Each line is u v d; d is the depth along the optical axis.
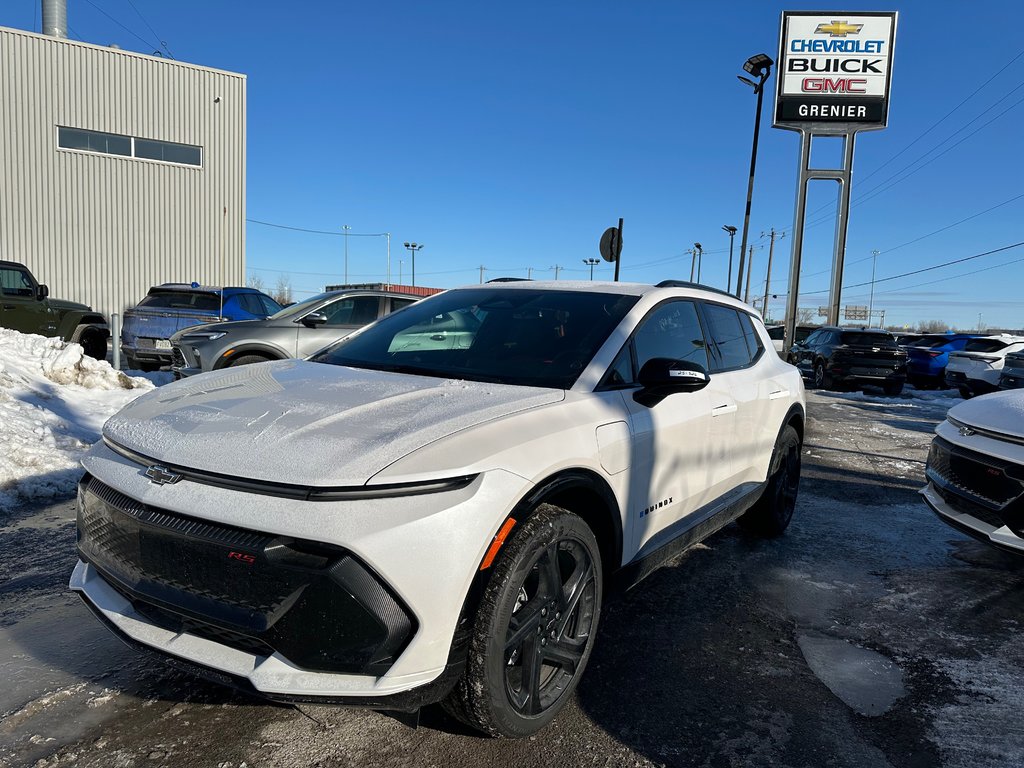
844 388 17.19
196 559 2.02
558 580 2.41
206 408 2.45
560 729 2.51
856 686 2.91
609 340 3.04
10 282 11.32
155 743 2.31
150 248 22.47
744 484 4.14
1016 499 3.84
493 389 2.67
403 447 2.07
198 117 22.77
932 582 4.17
